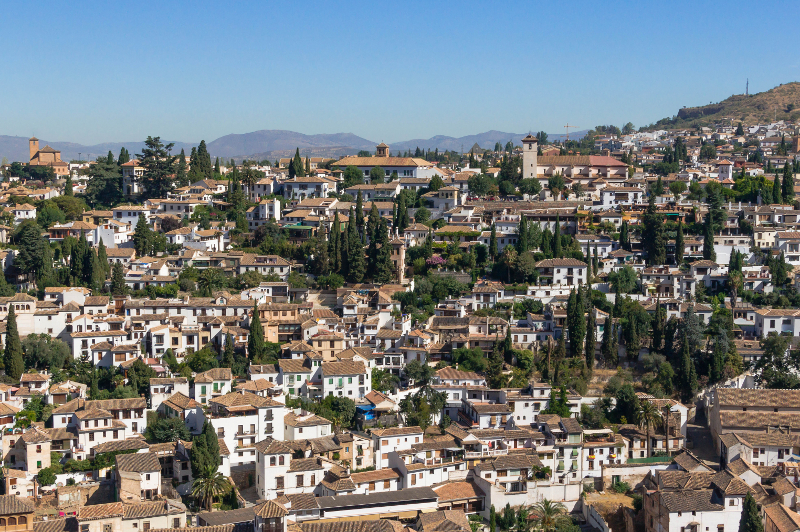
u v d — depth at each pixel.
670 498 162.12
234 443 177.88
